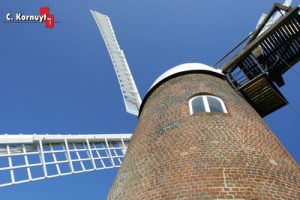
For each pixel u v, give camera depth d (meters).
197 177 6.22
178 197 5.95
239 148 6.98
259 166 6.51
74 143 12.59
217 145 7.06
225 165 6.41
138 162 7.76
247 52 12.38
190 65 11.91
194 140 7.38
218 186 5.89
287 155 7.71
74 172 11.48
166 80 11.45
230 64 12.56
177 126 8.20
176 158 6.98
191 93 9.62
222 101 9.16
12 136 11.35
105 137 13.29
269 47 12.55
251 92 11.95
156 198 6.20
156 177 6.75
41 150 11.45
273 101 12.16
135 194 6.69
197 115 8.37
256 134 7.88
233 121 8.13
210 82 10.54
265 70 11.94
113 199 7.43
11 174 10.33
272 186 6.00
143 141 8.57
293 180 6.48
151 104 10.63
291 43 12.14
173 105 9.36
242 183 5.92
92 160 12.20
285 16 11.52
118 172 8.67
